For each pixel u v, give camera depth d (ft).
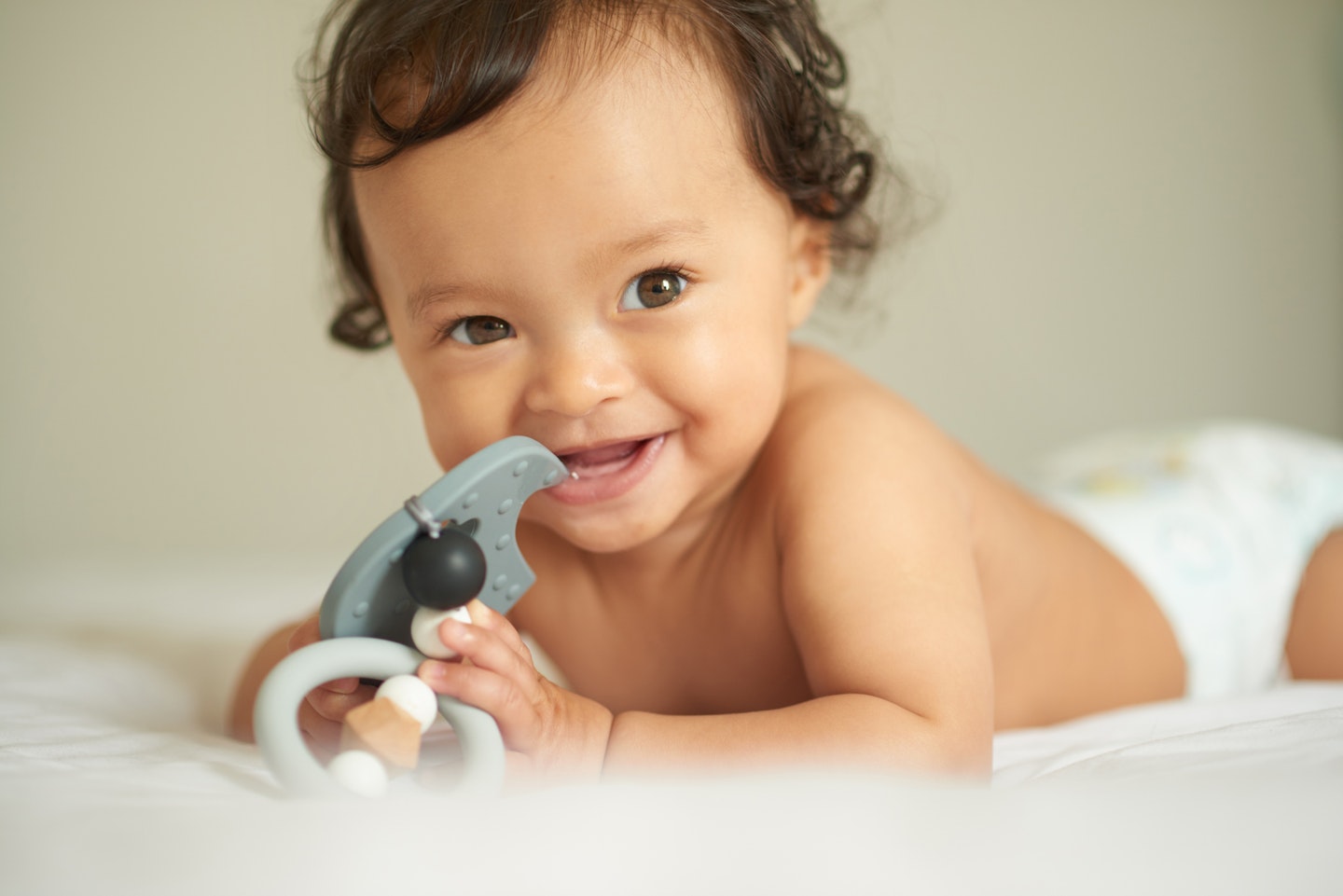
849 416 3.15
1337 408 8.70
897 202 4.54
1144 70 8.44
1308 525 4.63
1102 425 8.64
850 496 2.95
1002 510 3.65
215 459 8.38
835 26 5.98
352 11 3.13
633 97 2.71
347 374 8.27
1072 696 3.87
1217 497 4.64
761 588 3.16
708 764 2.47
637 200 2.68
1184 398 8.69
